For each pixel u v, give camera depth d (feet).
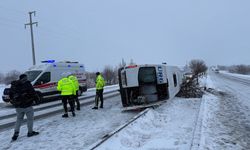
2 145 24.75
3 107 54.85
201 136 22.70
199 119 29.78
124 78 42.14
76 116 38.68
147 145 22.50
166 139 24.14
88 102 56.13
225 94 62.39
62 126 31.89
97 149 20.70
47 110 46.06
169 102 46.55
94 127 30.71
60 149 22.70
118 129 25.46
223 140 22.91
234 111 38.24
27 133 29.01
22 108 26.81
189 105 45.98
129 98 43.06
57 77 61.36
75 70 68.03
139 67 42.11
